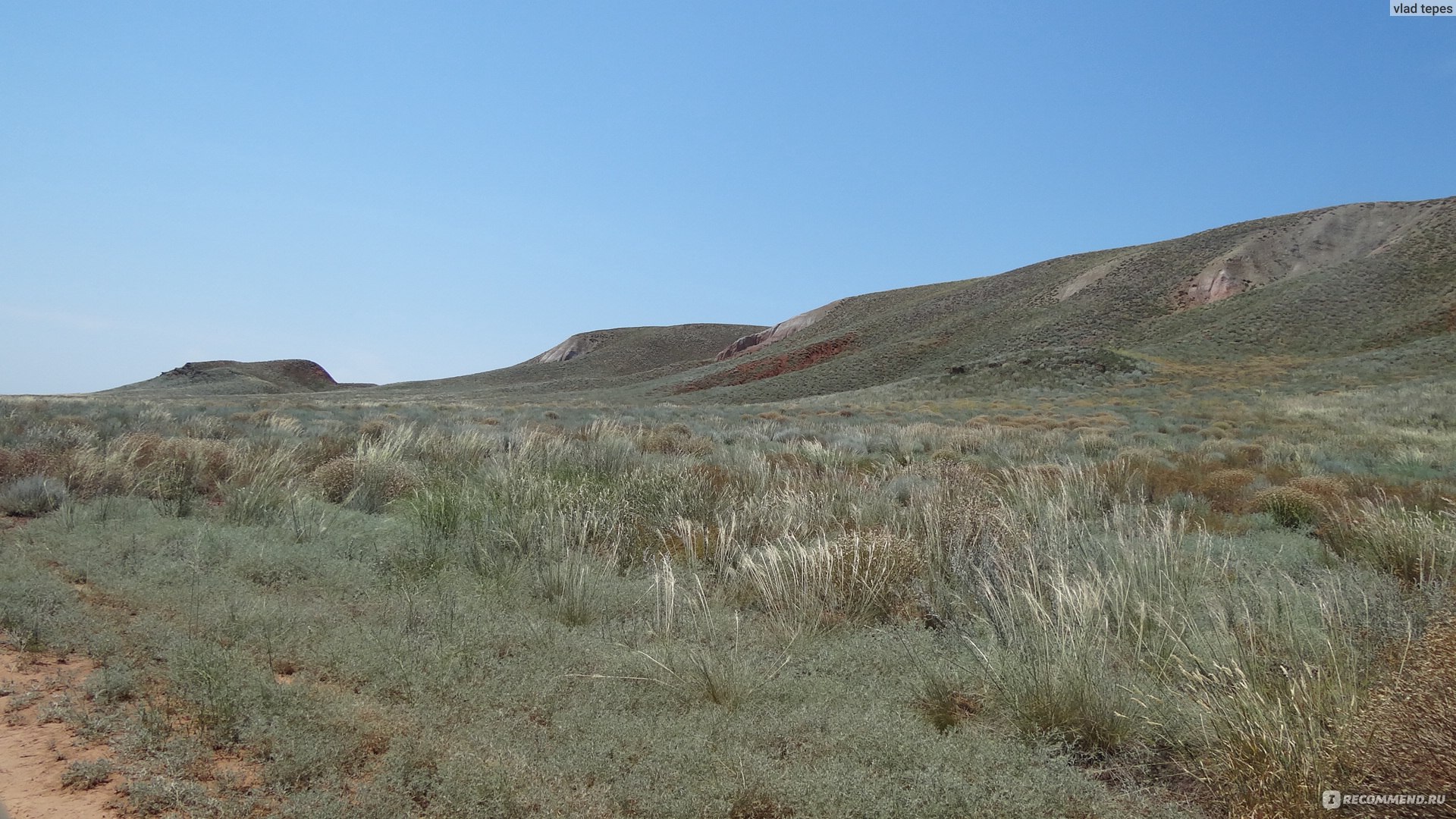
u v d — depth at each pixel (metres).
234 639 4.92
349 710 3.90
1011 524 7.52
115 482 10.25
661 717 4.01
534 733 3.82
